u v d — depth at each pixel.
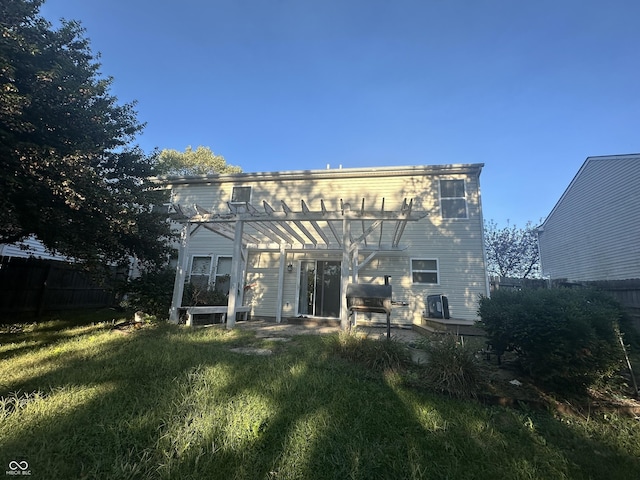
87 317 8.77
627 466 2.51
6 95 4.39
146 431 2.47
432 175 10.25
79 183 5.48
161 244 8.38
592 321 3.94
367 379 3.87
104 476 1.99
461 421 2.97
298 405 3.04
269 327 8.04
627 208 11.77
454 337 4.33
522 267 21.45
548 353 3.72
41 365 4.05
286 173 11.12
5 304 7.72
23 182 5.03
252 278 10.74
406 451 2.46
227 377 3.67
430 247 9.72
